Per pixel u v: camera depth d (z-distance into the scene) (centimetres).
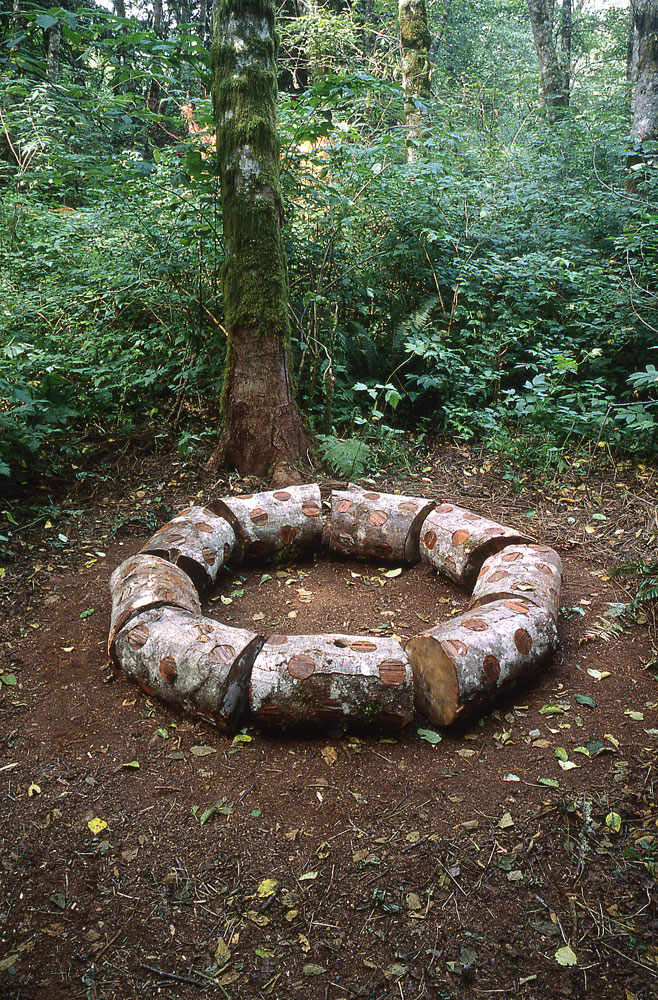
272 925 194
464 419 579
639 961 183
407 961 184
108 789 241
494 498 477
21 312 562
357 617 348
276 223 477
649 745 258
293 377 507
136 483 480
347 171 584
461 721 272
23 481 458
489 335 609
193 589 326
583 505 465
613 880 205
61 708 282
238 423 488
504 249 661
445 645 260
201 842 220
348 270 577
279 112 541
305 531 397
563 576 383
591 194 716
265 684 257
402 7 1000
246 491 470
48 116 672
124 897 203
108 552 407
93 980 181
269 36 459
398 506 396
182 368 547
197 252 548
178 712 277
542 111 1003
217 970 183
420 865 211
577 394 529
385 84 501
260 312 475
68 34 439
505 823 224
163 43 447
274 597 367
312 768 250
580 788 238
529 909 197
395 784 242
